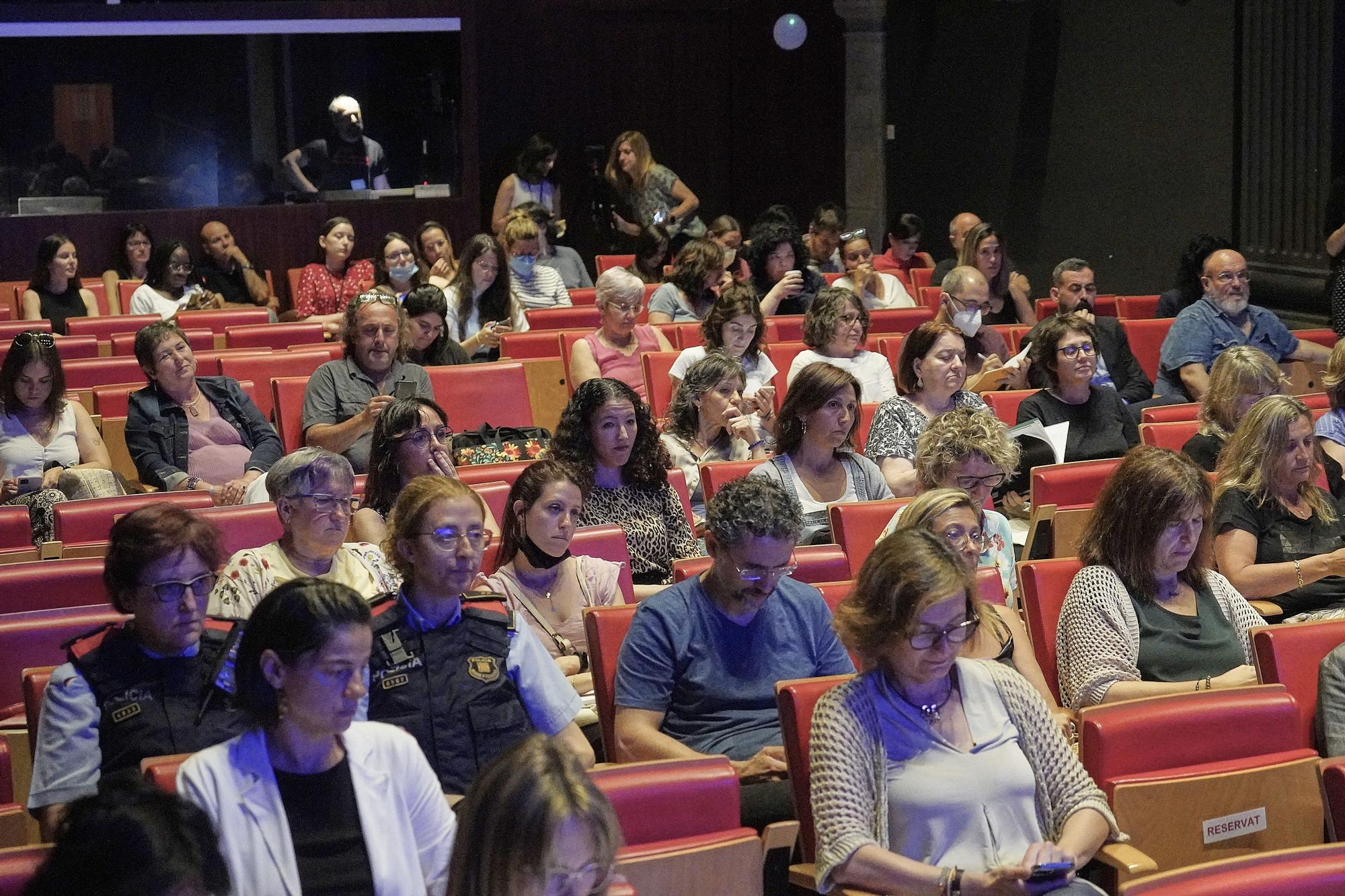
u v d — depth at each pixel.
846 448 5.25
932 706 3.03
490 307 8.75
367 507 4.57
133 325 8.75
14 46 11.98
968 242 9.32
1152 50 11.68
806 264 9.33
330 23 12.75
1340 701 3.52
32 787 2.96
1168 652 3.91
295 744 2.51
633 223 13.02
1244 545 4.66
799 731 3.09
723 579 3.62
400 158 13.16
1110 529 3.98
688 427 5.92
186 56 12.45
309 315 10.41
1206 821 3.13
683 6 15.08
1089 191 12.47
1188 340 7.83
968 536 3.71
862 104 14.87
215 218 12.48
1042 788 3.05
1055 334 6.01
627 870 2.78
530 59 14.74
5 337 8.43
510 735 3.27
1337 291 9.33
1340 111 10.10
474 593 3.44
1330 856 2.55
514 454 5.99
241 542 4.49
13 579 4.05
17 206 12.18
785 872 3.40
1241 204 10.90
